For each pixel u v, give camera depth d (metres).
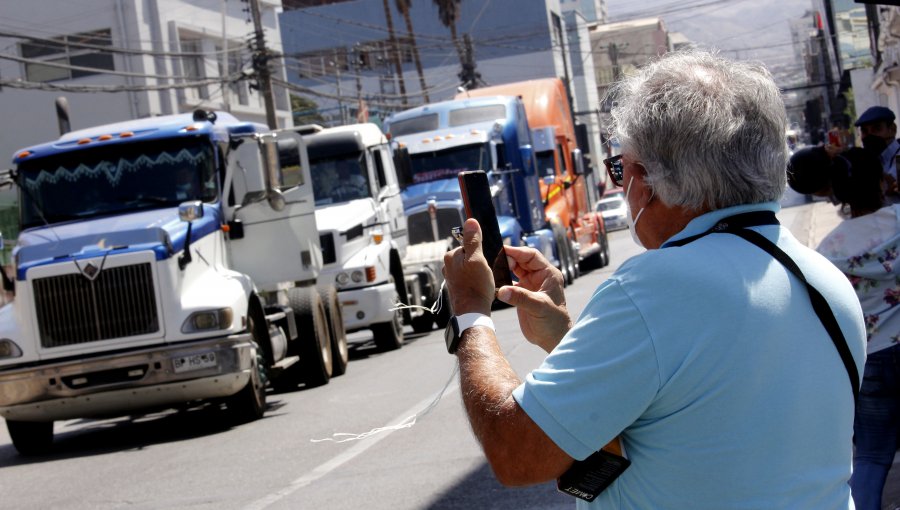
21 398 11.30
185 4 42.31
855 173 5.21
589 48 98.06
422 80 68.94
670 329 2.24
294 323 14.24
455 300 2.70
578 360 2.28
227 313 11.55
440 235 22.00
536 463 2.30
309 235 14.09
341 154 18.41
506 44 78.94
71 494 8.92
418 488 7.71
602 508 2.41
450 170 23.11
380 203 18.69
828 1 68.50
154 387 11.32
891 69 37.06
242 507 7.70
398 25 78.50
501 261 2.82
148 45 40.06
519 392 2.35
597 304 2.33
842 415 2.37
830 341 2.35
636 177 2.50
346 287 17.28
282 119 50.41
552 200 27.34
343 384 14.32
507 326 18.58
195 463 9.78
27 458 11.59
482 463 8.29
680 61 2.46
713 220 2.40
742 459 2.23
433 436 9.62
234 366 11.48
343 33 78.75
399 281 19.12
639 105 2.43
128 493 8.68
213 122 13.10
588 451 2.27
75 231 11.72
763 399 2.24
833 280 2.43
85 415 11.72
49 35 39.88
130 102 39.81
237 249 13.38
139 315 11.38
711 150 2.35
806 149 5.46
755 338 2.25
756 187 2.38
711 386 2.23
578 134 36.88
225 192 13.04
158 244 11.42
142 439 12.02
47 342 11.37
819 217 35.22
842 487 2.39
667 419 2.27
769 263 2.34
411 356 16.78
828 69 80.62
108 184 12.53
